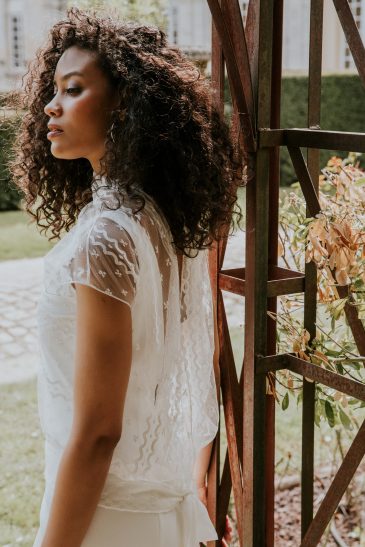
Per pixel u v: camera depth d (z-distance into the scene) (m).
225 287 1.72
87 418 1.22
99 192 1.35
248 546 1.70
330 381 1.54
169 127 1.33
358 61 1.50
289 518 3.13
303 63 17.92
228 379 1.76
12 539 3.12
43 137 1.61
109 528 1.36
